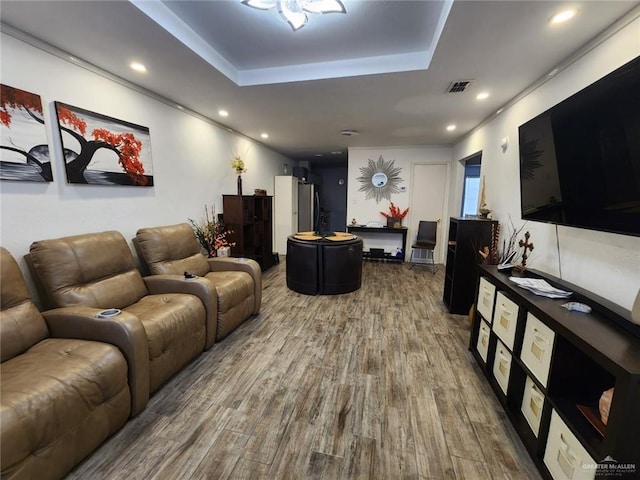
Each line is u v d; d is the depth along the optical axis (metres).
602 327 1.18
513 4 1.50
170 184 3.17
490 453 1.42
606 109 1.29
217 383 1.92
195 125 3.55
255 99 3.05
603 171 1.35
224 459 1.37
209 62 2.24
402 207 5.83
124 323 1.53
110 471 1.29
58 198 2.07
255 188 5.31
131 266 2.32
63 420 1.20
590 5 1.49
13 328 1.46
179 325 1.95
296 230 6.55
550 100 2.26
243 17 1.89
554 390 1.27
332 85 2.65
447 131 4.35
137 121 2.70
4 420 1.02
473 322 2.32
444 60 2.13
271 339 2.54
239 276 2.80
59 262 1.82
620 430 0.90
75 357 1.39
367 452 1.42
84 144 2.21
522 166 2.07
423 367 2.13
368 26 1.97
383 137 4.87
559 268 2.05
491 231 2.99
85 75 2.21
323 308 3.28
